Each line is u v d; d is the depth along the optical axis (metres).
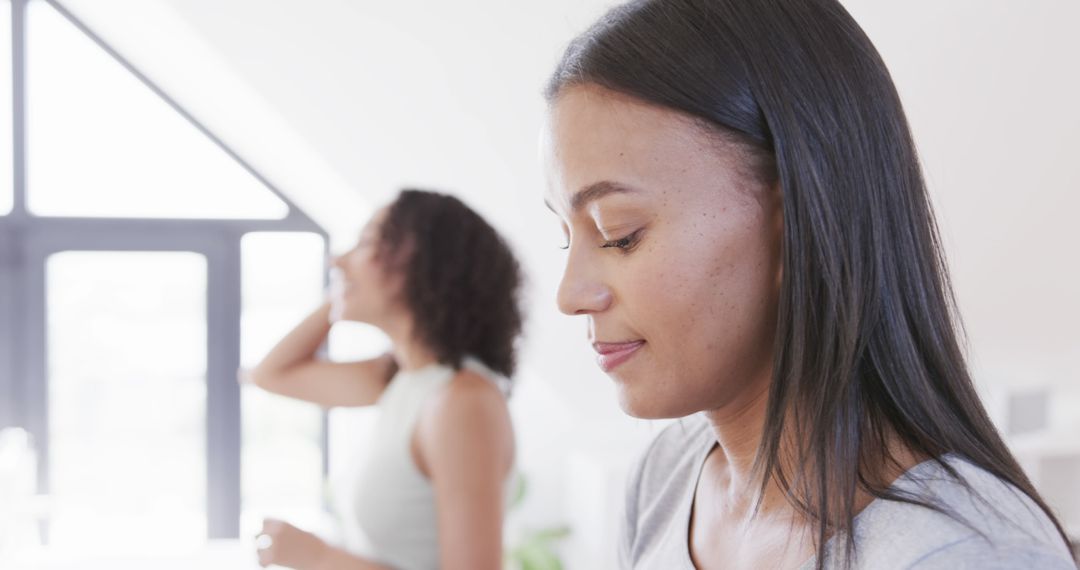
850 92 0.40
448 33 2.57
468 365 1.31
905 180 0.41
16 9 3.57
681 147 0.39
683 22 0.40
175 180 3.75
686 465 0.61
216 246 3.80
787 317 0.39
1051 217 2.89
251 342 3.85
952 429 0.39
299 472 3.91
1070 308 3.20
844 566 0.37
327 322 1.81
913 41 2.42
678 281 0.40
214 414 3.84
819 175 0.38
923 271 0.41
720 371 0.41
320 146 2.88
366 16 2.55
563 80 0.42
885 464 0.39
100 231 3.72
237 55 2.68
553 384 3.34
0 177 3.63
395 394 1.34
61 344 3.73
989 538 0.34
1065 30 2.39
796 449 0.42
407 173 2.92
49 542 3.71
